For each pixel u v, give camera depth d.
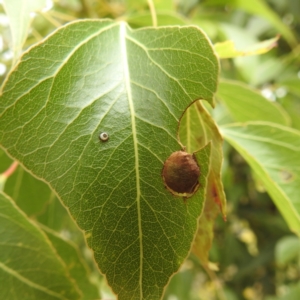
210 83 0.09
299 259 0.31
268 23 0.30
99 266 0.09
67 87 0.09
